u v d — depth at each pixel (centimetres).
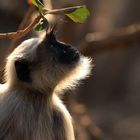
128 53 3006
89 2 2542
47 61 946
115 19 3000
